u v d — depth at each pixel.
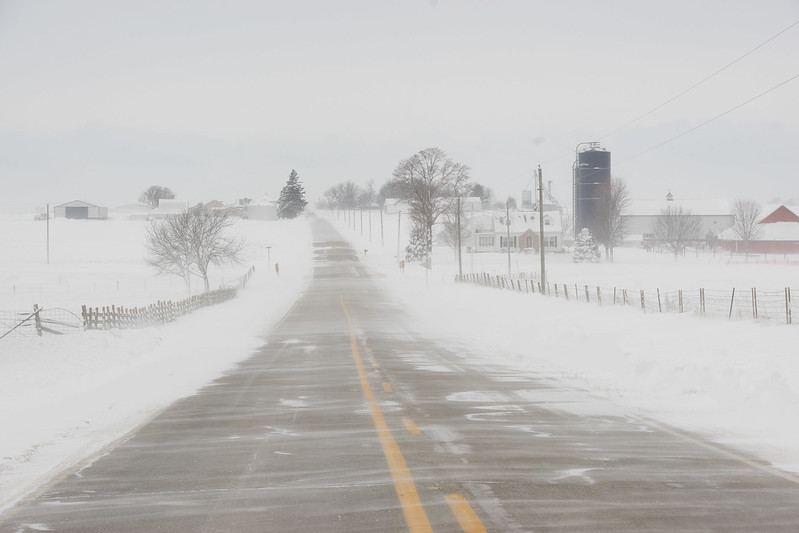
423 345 30.20
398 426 12.95
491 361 24.33
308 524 7.40
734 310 37.56
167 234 84.62
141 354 28.03
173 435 12.70
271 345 31.19
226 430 13.05
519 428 12.73
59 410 15.84
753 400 14.77
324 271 108.88
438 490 8.56
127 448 11.66
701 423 13.18
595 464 9.93
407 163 126.25
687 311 35.09
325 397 16.86
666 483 8.88
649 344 23.64
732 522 7.30
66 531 7.40
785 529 7.09
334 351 28.14
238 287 82.88
